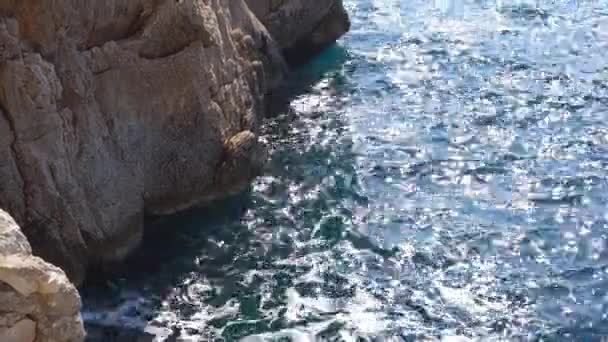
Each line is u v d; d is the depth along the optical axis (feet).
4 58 43.96
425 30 91.76
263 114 70.64
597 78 77.87
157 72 54.85
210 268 50.70
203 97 57.31
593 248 52.65
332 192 59.57
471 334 45.01
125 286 48.62
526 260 51.55
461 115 71.36
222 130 59.16
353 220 55.98
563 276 49.96
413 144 66.44
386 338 44.55
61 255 46.09
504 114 71.31
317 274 50.16
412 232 54.54
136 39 53.78
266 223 55.57
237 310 46.85
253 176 60.75
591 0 99.19
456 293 48.42
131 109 53.26
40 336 31.24
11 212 44.42
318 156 64.59
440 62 82.99
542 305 47.37
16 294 30.60
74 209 47.47
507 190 59.62
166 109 55.26
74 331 31.86
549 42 86.99
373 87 77.71
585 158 63.77
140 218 53.21
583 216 56.13
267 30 80.02
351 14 97.76
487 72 80.02
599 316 46.44
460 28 91.91
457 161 63.72
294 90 77.20
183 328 45.19
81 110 48.88
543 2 99.04
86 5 49.01
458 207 57.57
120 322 45.39
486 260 51.57
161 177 55.62
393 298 47.96
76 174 48.24
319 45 86.84
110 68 51.96
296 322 45.83
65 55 47.96
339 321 45.88
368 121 70.59
